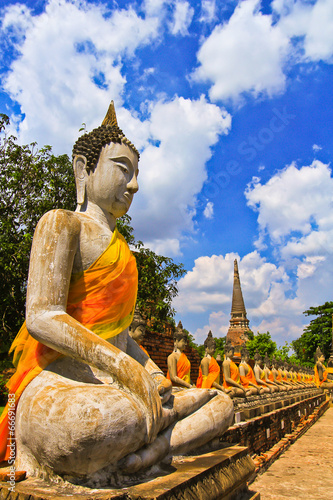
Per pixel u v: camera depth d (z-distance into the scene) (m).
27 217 12.89
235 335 60.94
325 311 46.12
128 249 3.63
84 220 3.48
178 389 6.42
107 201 3.80
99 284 3.29
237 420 7.12
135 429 2.67
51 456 2.62
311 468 7.19
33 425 2.70
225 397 4.20
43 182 13.09
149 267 14.15
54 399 2.69
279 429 9.94
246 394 11.83
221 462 3.45
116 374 2.87
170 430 3.48
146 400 2.88
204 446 3.94
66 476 2.64
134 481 2.78
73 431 2.51
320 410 20.52
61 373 3.08
